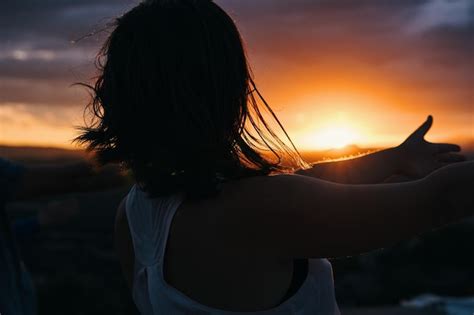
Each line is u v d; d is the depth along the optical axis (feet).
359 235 3.27
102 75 3.92
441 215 3.23
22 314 5.65
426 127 4.26
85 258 79.15
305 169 4.32
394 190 3.27
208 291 3.52
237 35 3.72
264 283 3.44
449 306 59.41
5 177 5.65
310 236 3.33
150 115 3.65
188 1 3.72
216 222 3.51
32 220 5.90
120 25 3.82
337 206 3.28
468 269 146.10
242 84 3.67
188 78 3.59
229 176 3.57
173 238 3.64
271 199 3.40
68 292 78.18
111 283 69.62
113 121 3.78
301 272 3.51
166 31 3.65
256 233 3.41
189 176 3.54
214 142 3.57
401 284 121.80
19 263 5.77
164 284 3.64
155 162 3.62
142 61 3.65
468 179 3.18
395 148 4.29
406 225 3.24
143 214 3.93
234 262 3.47
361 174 4.26
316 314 3.53
